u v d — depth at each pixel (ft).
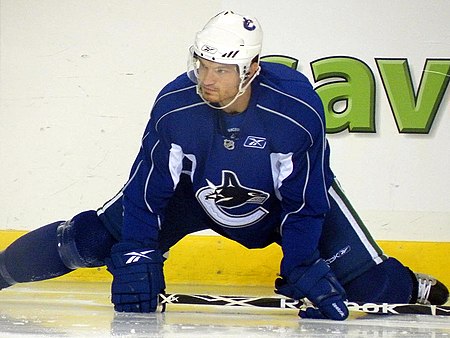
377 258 47.47
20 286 59.11
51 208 64.90
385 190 63.57
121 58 64.49
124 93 64.49
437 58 63.46
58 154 64.85
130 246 43.65
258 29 38.73
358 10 63.67
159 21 64.34
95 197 64.75
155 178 42.57
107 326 37.88
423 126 63.41
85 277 63.87
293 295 43.68
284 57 63.77
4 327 37.09
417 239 63.46
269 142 40.45
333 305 42.65
